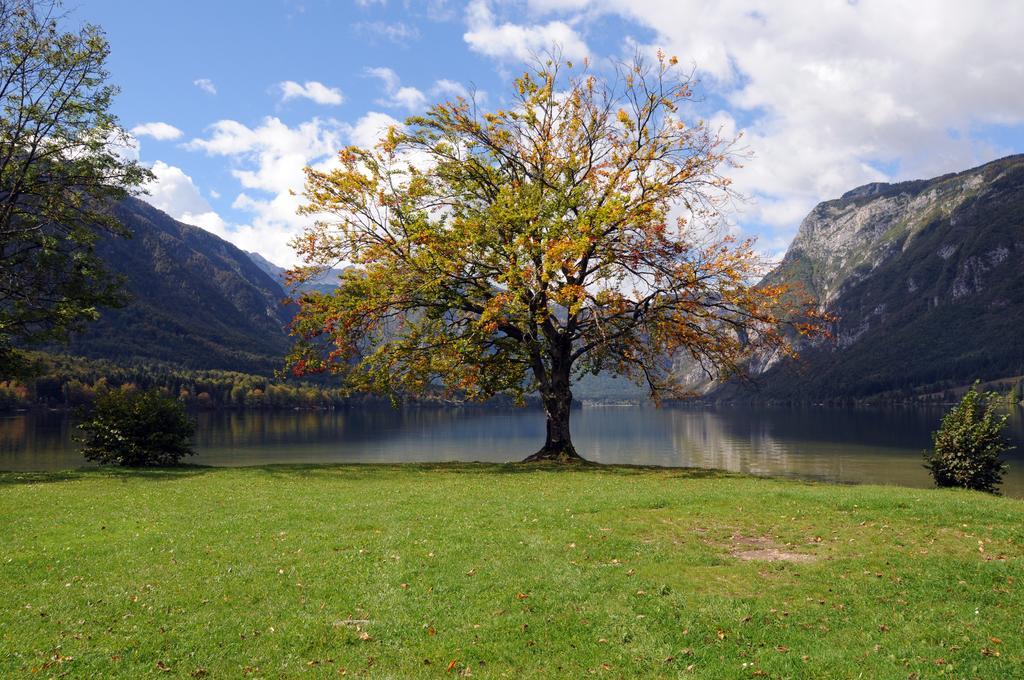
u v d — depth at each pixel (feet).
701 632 26.43
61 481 64.85
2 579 32.73
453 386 92.17
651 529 40.81
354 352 79.71
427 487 59.31
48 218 90.12
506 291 74.18
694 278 76.18
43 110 85.56
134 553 36.96
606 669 23.95
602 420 501.15
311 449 238.27
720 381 86.79
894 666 23.26
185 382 522.06
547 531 40.22
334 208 80.02
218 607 29.58
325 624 27.81
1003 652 24.00
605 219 70.33
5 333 87.56
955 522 40.40
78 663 24.29
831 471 173.06
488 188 86.48
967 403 75.92
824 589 30.48
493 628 27.30
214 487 59.77
